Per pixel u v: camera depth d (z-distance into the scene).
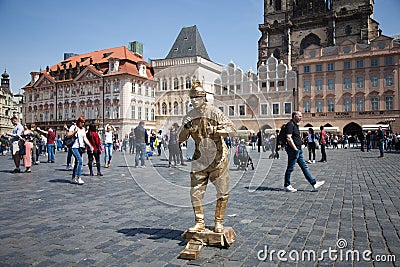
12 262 3.94
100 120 58.72
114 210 6.52
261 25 78.38
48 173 13.12
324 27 72.38
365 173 12.95
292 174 12.59
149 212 6.35
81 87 61.97
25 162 13.38
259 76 63.03
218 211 4.52
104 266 3.83
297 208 6.68
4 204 7.10
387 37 54.25
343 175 12.30
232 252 4.25
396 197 7.87
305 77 59.81
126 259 4.03
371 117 55.06
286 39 75.25
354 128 57.44
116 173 13.05
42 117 69.12
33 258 4.06
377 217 5.96
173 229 5.25
